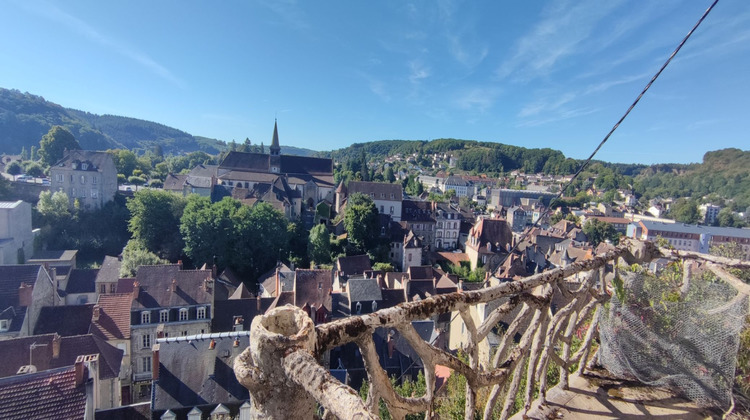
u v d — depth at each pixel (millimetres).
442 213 74625
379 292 34875
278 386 1901
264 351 1896
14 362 21078
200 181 76125
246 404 19125
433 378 2770
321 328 2209
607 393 5137
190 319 29625
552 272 4133
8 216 46438
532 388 4363
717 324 4793
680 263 6016
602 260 4930
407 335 2578
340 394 1574
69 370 14844
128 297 30469
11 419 13336
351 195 71625
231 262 51312
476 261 56750
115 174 67562
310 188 83875
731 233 82312
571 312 4719
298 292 32875
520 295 3662
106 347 23719
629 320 5289
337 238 60500
